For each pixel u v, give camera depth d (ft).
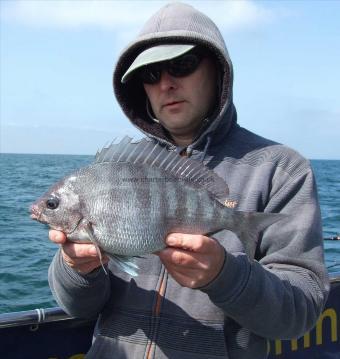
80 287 2.32
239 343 2.31
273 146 2.53
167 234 2.18
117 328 2.42
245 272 2.03
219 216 2.24
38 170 60.59
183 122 2.56
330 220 15.71
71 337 3.03
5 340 2.87
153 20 2.61
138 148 2.32
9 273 8.36
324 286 2.31
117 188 2.20
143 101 2.84
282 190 2.39
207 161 2.54
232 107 2.59
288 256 2.30
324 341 3.53
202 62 2.54
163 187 2.19
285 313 2.14
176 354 2.27
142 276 2.44
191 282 2.00
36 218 2.32
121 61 2.71
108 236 2.18
